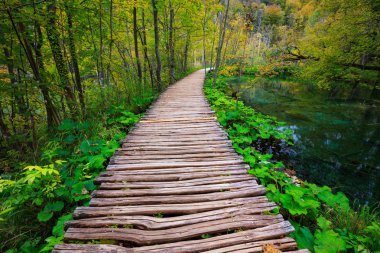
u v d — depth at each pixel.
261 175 2.84
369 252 1.97
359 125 7.73
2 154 4.39
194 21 14.58
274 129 6.14
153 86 11.07
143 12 10.43
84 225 1.92
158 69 10.58
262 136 5.54
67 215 2.20
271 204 2.21
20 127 4.89
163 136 4.26
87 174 3.12
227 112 6.57
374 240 2.13
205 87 12.21
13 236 2.15
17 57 4.50
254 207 2.16
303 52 11.10
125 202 2.23
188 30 14.85
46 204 2.40
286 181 3.08
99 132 4.49
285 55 11.41
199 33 17.67
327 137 6.76
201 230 1.86
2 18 3.54
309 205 2.37
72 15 4.71
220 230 1.87
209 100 8.51
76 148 3.77
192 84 13.66
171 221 1.96
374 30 8.52
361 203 3.65
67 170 2.99
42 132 4.66
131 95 7.41
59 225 2.05
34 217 2.39
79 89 5.37
